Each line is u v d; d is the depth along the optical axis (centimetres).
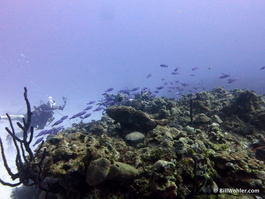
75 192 290
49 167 317
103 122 746
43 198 363
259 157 414
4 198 576
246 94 672
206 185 298
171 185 257
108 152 345
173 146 386
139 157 363
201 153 358
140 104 870
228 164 336
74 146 359
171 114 732
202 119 613
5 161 302
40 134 644
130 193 290
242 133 559
